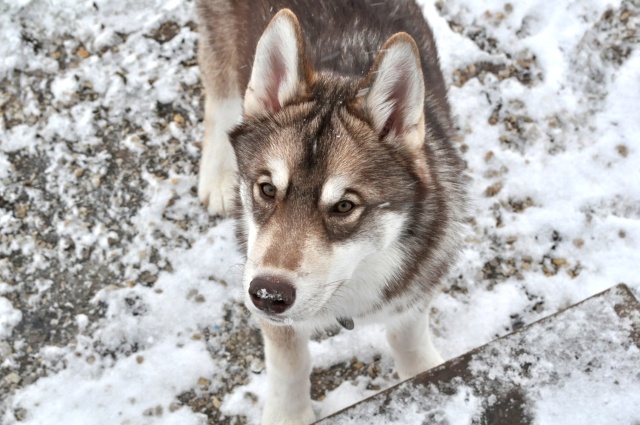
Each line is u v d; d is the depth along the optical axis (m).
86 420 1.54
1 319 1.61
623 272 1.63
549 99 1.76
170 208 1.70
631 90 1.76
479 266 1.65
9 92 1.77
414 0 1.58
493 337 1.60
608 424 1.31
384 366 1.58
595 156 1.71
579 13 1.82
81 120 1.75
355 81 1.34
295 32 1.29
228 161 1.70
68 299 1.63
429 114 1.41
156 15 1.84
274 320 1.25
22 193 1.70
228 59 1.63
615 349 1.34
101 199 1.70
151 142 1.75
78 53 1.81
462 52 1.80
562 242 1.66
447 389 1.35
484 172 1.71
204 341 1.61
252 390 1.57
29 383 1.57
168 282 1.64
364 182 1.28
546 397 1.33
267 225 1.27
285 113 1.32
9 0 1.82
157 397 1.56
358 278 1.36
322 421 1.35
